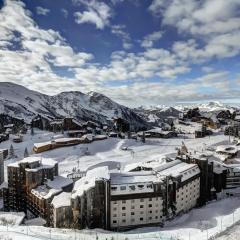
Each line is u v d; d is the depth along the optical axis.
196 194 147.88
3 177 197.12
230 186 169.38
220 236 95.38
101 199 121.88
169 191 130.12
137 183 127.38
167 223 125.44
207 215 126.44
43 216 137.38
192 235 101.31
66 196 131.88
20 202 158.75
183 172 139.88
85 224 120.31
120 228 123.19
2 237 87.56
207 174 151.50
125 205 123.62
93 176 130.25
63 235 96.81
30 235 92.19
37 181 153.00
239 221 110.94
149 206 126.12
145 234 104.44
